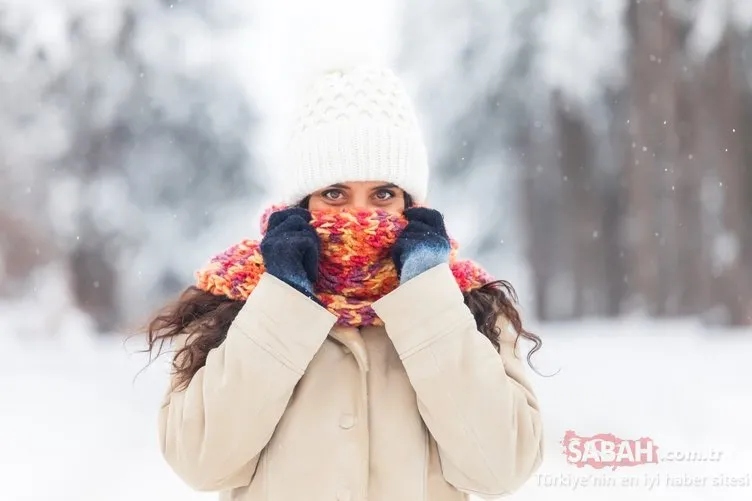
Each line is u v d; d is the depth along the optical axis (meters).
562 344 11.80
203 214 18.42
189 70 18.38
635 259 17.92
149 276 17.91
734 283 16.92
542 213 20.31
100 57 18.00
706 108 17.48
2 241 21.56
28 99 18.11
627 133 18.33
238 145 18.70
